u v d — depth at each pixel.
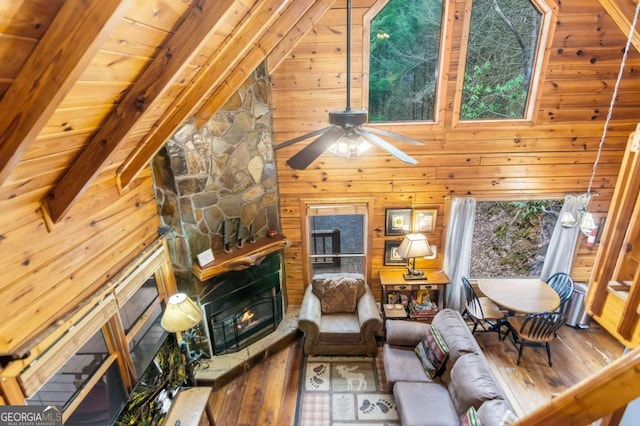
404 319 4.69
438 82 4.22
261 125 4.22
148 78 1.80
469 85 4.30
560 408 0.73
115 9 1.04
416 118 4.46
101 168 2.02
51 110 1.21
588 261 4.96
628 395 0.65
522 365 4.32
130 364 3.00
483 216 5.11
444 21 3.93
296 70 4.20
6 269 1.85
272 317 4.76
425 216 4.80
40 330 2.05
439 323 3.87
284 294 5.16
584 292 4.73
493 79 4.27
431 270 4.99
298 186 4.74
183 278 3.85
